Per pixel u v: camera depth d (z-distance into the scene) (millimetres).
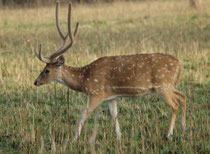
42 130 14477
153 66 13680
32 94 17938
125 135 13680
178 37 30312
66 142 12430
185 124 14047
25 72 20719
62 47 14898
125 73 13820
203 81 19406
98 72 14125
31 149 12844
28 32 33625
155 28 36562
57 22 14969
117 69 13922
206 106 16062
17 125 14594
